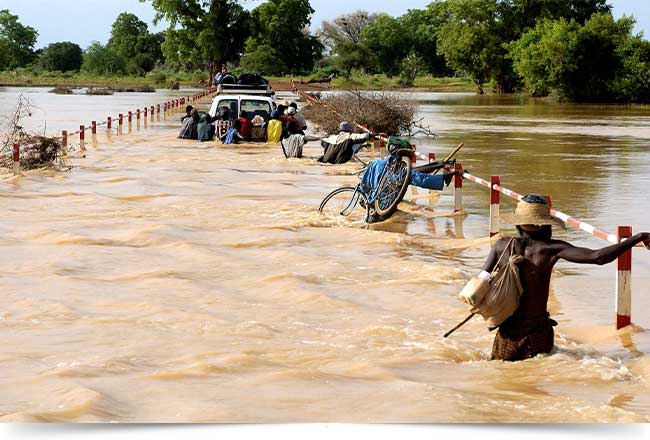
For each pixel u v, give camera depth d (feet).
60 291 31.89
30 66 576.61
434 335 26.99
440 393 21.48
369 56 462.19
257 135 97.60
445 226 46.91
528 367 23.75
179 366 23.41
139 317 28.43
